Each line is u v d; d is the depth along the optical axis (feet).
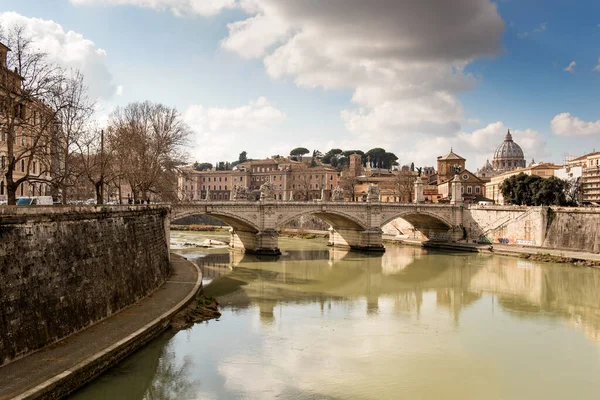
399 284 207.21
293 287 196.54
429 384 100.94
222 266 248.11
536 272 237.25
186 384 97.40
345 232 341.00
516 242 323.98
